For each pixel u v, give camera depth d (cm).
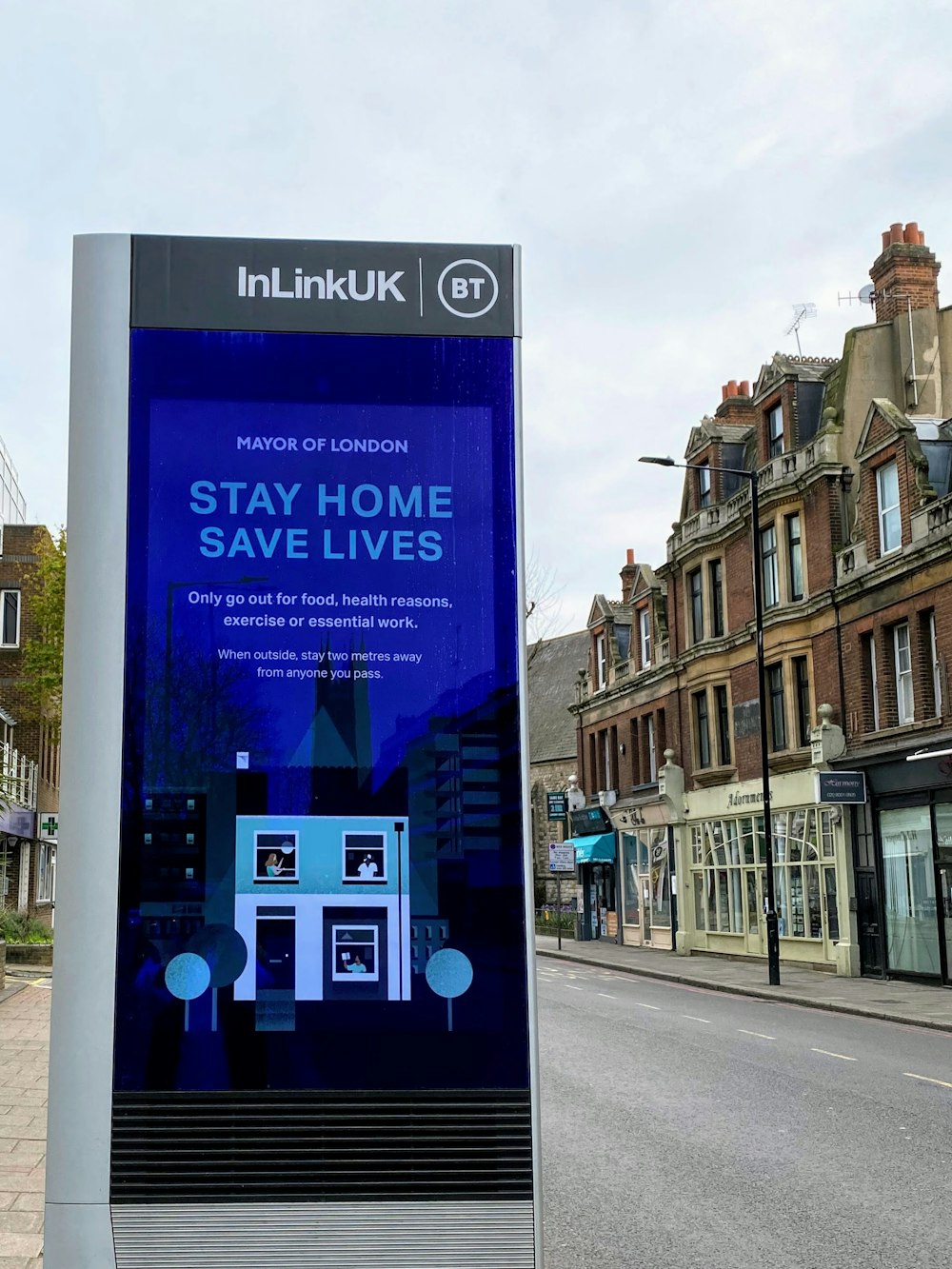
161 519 399
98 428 401
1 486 5772
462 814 394
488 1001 386
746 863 3262
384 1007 383
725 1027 1762
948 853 2341
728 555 3409
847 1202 748
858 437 2938
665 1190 782
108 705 390
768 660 3073
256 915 385
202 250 410
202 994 380
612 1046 1520
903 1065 1359
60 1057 375
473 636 402
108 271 407
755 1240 666
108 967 379
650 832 3953
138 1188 370
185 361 405
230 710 393
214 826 388
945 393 2969
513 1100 381
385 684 398
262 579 399
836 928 2764
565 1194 773
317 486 404
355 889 388
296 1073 379
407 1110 379
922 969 2441
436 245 415
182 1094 375
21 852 3625
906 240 3066
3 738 3684
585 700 4691
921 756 2362
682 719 3734
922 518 2439
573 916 4888
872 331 3003
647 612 4138
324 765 393
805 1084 1216
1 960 1889
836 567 2822
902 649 2556
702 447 3641
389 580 402
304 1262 370
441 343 412
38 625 3725
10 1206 673
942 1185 792
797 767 2952
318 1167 374
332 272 411
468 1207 375
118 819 386
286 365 407
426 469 407
